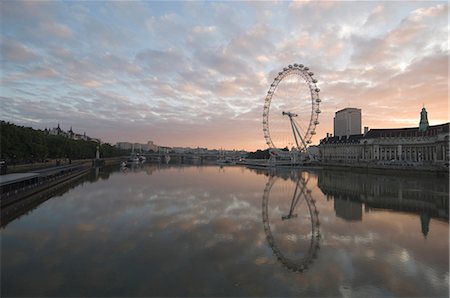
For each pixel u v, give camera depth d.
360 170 134.25
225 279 22.56
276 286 21.58
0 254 27.31
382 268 24.86
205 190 70.75
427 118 165.00
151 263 25.41
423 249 29.44
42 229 35.44
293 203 55.12
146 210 46.22
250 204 53.50
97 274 23.14
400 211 47.62
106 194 62.28
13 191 46.22
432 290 21.12
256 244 31.02
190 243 30.78
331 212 47.16
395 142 172.50
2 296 19.73
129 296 19.92
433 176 101.06
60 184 74.12
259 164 196.62
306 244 31.12
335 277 23.20
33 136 94.44
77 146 144.62
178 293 20.42
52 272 23.47
